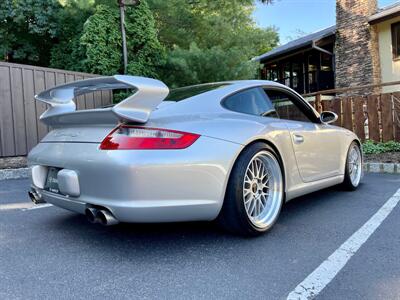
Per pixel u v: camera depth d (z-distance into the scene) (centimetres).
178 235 264
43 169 267
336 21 1258
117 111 210
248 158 249
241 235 257
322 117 363
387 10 1075
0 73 602
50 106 287
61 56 1046
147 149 212
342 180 389
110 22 873
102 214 216
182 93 282
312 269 205
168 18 1078
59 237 263
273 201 276
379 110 694
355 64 1199
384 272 200
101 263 216
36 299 175
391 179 491
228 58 909
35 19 1029
